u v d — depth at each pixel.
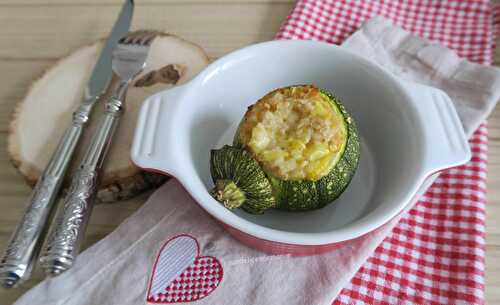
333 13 0.51
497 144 0.42
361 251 0.33
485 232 0.37
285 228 0.35
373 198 0.36
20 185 0.39
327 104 0.33
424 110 0.34
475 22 0.51
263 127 0.32
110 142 0.38
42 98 0.42
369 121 0.39
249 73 0.38
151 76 0.43
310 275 0.33
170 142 0.31
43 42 0.49
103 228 0.37
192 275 0.33
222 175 0.32
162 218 0.35
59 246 0.32
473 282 0.33
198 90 0.35
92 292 0.32
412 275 0.34
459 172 0.38
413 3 0.53
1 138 0.41
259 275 0.33
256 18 0.52
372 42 0.47
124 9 0.48
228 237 0.35
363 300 0.33
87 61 0.45
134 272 0.33
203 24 0.51
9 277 0.31
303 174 0.31
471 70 0.44
